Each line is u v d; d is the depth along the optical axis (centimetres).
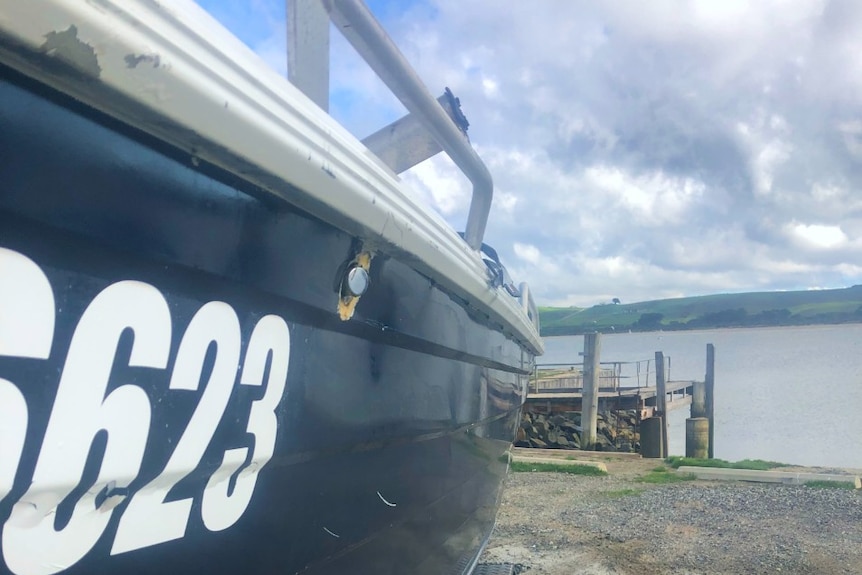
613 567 551
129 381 93
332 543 152
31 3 69
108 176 86
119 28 79
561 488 927
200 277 103
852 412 2916
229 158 100
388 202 148
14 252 77
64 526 88
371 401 161
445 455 226
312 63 145
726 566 555
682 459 1205
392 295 163
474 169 233
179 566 107
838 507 770
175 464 102
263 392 121
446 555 238
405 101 181
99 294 88
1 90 74
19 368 79
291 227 121
